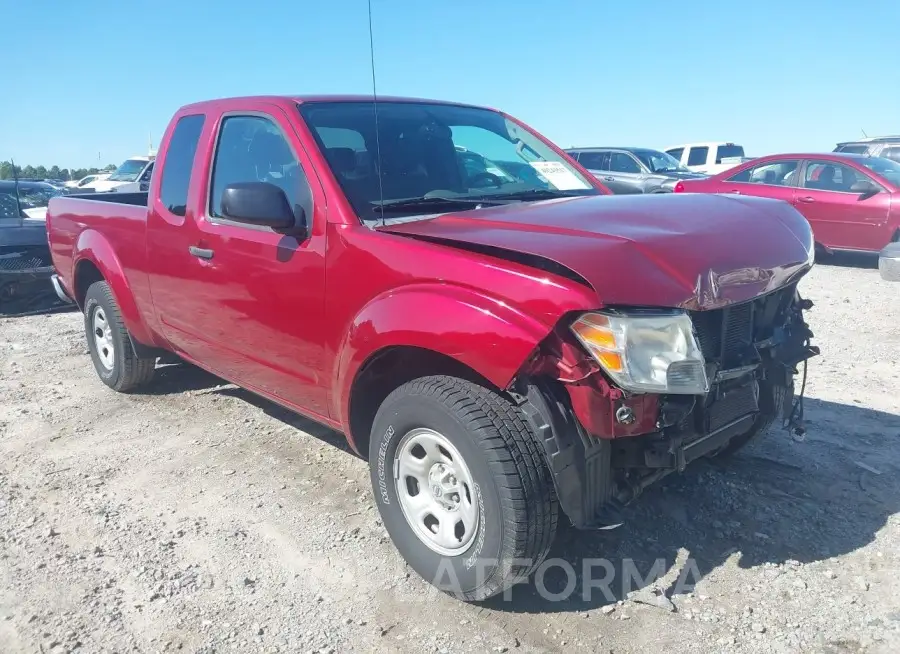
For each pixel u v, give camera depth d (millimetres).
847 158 11414
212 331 4219
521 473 2637
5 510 3834
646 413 2598
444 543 2955
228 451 4500
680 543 3377
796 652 2670
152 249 4609
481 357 2635
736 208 3275
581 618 2877
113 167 28031
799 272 3217
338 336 3297
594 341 2492
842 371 5789
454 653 2705
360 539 3475
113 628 2885
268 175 3781
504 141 4480
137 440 4715
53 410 5309
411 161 3834
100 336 5672
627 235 2730
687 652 2684
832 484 3896
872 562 3201
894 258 8898
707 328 2895
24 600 3070
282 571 3238
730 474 4008
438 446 2912
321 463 4293
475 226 3027
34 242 8742
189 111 4477
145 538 3525
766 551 3311
